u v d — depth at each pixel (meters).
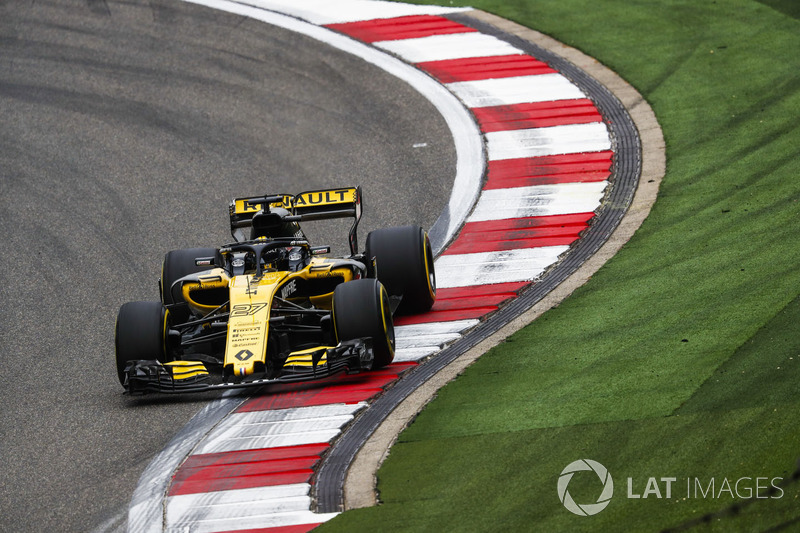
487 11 70.38
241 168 55.03
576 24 66.81
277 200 38.06
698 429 26.83
